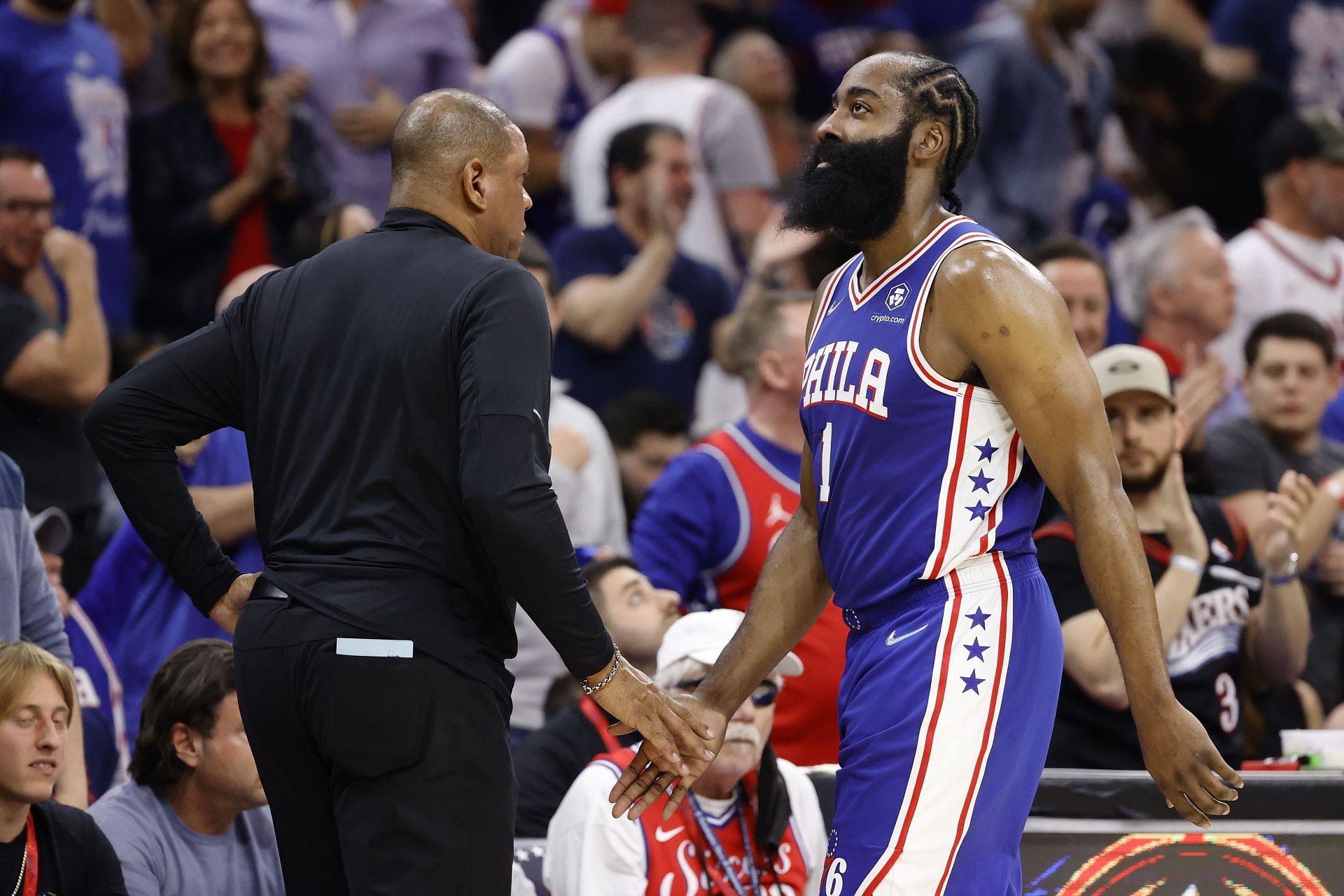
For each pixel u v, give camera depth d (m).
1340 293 25.06
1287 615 16.09
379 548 9.69
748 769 12.80
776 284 22.97
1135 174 30.89
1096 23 34.75
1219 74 32.16
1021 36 26.25
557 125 27.88
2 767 11.38
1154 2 34.28
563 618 9.53
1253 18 32.16
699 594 17.22
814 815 13.52
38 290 20.05
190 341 10.55
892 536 9.67
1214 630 15.52
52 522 15.11
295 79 23.06
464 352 9.66
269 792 10.11
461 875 9.59
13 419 18.00
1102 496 9.32
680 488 17.06
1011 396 9.42
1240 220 30.22
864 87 10.01
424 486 9.73
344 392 9.89
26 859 11.61
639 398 21.22
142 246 22.69
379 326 9.88
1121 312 25.44
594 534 19.25
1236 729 15.59
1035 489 9.93
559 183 27.50
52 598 13.45
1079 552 9.42
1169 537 15.29
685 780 10.59
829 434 9.98
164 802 12.95
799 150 28.70
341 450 9.85
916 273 9.75
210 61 22.56
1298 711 17.44
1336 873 12.31
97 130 21.94
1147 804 12.33
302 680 9.67
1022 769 9.67
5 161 18.12
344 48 24.98
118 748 15.23
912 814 9.48
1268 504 19.27
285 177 22.70
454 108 10.43
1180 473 15.45
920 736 9.48
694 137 25.25
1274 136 25.17
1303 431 19.78
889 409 9.64
